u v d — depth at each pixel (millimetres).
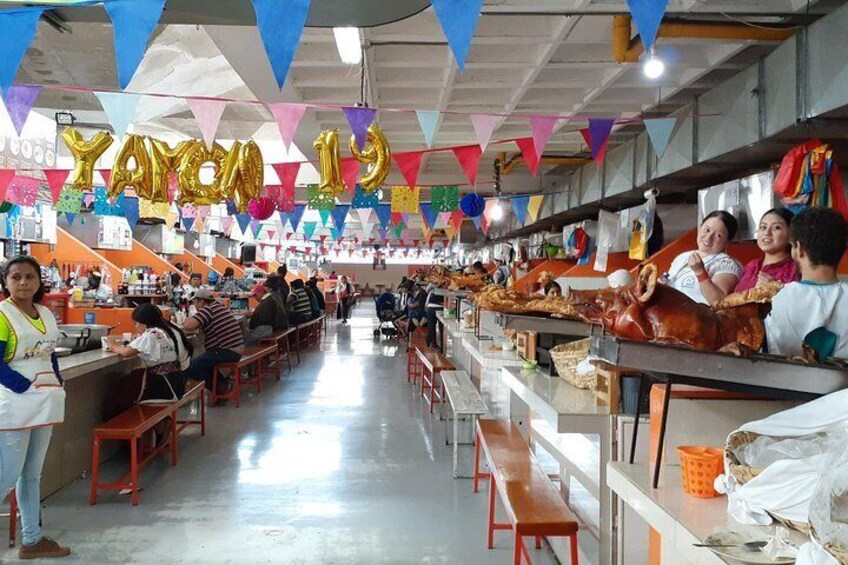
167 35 4742
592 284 7539
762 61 4145
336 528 3602
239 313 9688
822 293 1766
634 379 2359
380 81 5441
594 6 3760
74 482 4359
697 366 1568
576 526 2445
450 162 9219
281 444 5391
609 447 2402
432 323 10852
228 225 12086
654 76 4113
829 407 1400
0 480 3010
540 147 4328
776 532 1305
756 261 2693
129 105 3791
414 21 4254
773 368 1551
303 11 2064
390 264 39969
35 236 7742
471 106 6062
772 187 4242
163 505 3938
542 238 10555
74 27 3471
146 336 4773
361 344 13430
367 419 6371
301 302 12320
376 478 4512
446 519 3750
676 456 1894
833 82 3430
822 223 1786
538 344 3629
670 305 1690
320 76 5230
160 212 8219
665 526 1478
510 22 4316
